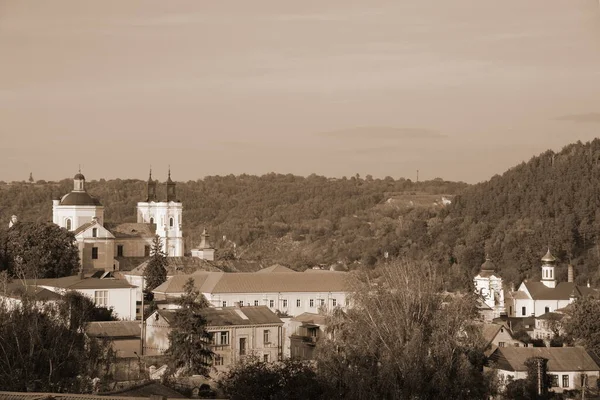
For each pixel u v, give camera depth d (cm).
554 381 19162
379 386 13975
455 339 14900
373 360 14500
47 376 14700
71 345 15638
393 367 14088
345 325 15312
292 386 14150
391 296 15325
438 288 16375
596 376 19325
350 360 14462
